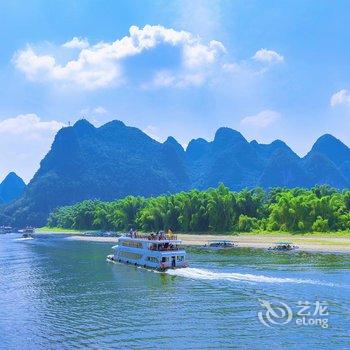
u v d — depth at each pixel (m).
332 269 81.38
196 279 75.88
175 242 91.44
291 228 154.00
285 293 62.75
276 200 180.75
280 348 42.16
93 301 62.66
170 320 51.84
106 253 128.75
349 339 44.28
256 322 50.19
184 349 42.59
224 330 47.66
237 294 63.53
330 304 56.62
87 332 48.59
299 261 93.50
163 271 85.88
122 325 50.59
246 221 168.50
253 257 103.00
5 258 120.75
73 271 91.38
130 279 79.19
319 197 170.50
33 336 47.75
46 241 194.62
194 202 183.12
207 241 148.88
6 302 63.44
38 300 64.31
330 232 142.38
